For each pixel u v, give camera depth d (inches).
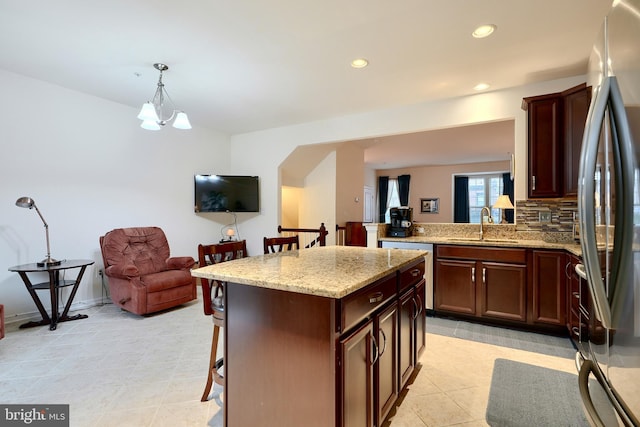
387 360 67.3
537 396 79.8
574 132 112.3
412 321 82.4
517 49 105.5
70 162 146.4
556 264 115.1
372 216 412.8
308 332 52.5
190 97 151.0
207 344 110.6
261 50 107.3
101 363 96.6
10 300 130.0
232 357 61.8
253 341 58.9
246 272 61.4
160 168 182.9
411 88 138.3
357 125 175.9
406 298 77.9
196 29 95.3
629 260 33.5
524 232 136.3
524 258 120.1
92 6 84.5
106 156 159.0
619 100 35.8
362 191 285.6
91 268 154.1
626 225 34.0
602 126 39.4
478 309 128.3
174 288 146.1
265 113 175.0
